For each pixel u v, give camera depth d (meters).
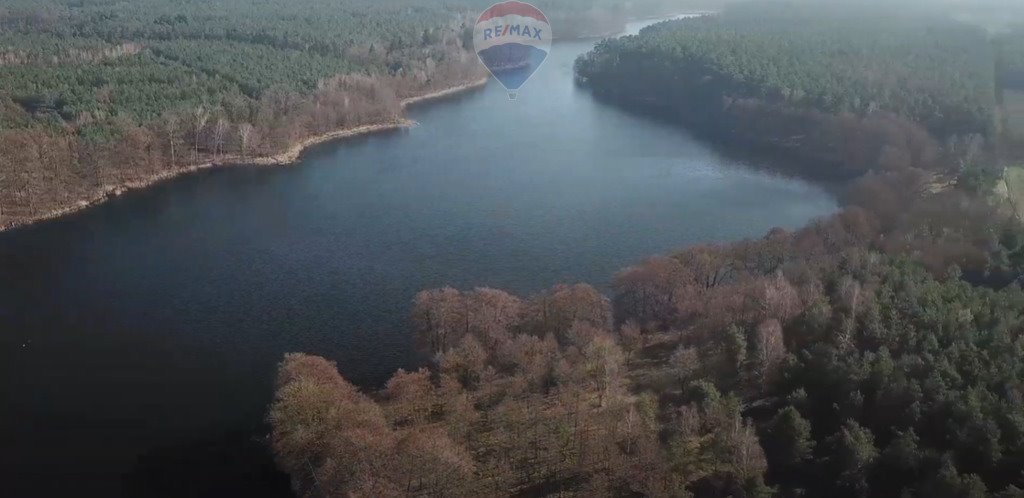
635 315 125.50
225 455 101.00
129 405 110.94
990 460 81.06
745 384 104.12
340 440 87.75
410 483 82.88
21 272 150.75
